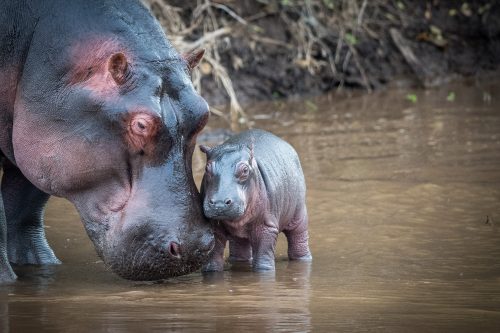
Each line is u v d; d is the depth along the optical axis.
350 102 29.23
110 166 13.38
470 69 33.22
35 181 14.00
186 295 13.02
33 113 13.78
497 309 12.03
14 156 14.41
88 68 13.55
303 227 15.52
